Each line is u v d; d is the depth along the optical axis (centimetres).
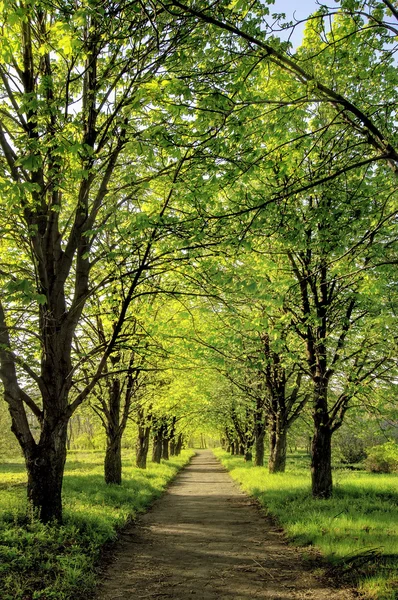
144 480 1912
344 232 902
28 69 870
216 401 2622
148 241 769
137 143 688
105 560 794
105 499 1280
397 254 998
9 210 747
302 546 864
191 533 1031
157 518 1222
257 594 629
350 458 3341
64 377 917
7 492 1247
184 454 5597
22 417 884
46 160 773
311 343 1302
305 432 2755
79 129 727
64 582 619
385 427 1273
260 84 805
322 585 652
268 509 1245
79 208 940
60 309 943
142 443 2530
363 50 750
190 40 702
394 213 758
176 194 803
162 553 855
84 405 1659
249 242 721
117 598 620
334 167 927
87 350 1378
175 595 631
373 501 1216
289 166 782
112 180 1060
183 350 1208
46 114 666
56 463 886
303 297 1223
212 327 1195
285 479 1725
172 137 686
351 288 1140
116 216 816
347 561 711
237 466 2923
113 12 597
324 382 1286
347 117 696
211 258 887
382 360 1145
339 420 1299
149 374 1728
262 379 1947
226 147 684
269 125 679
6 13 545
